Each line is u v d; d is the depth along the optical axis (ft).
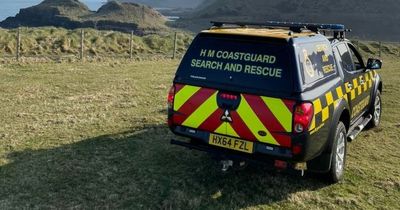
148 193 19.48
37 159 23.07
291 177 21.75
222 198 19.26
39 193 19.15
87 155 23.88
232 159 18.67
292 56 17.51
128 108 35.91
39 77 50.52
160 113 34.17
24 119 31.22
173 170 22.08
